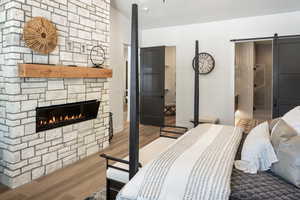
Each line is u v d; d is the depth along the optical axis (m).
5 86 2.33
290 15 4.03
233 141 2.03
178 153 1.66
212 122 4.44
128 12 4.65
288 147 1.39
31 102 2.46
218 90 4.82
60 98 2.83
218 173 1.33
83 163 3.05
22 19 2.33
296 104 3.91
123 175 1.84
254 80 6.34
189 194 1.26
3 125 2.37
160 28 5.41
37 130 2.55
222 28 4.68
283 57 3.98
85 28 3.21
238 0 3.75
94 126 3.47
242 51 5.92
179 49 5.21
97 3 3.44
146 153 2.25
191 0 3.88
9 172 2.34
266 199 1.20
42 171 2.63
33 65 2.34
